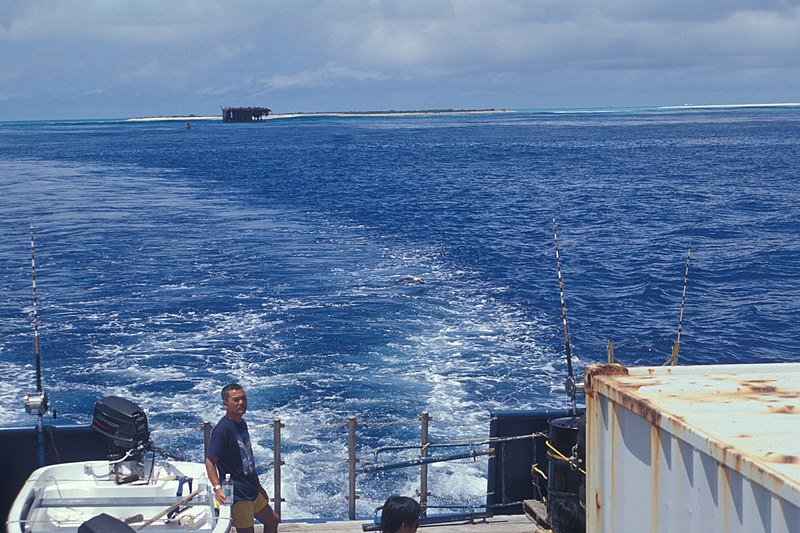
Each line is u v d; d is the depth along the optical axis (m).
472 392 12.52
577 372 13.72
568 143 104.12
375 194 44.66
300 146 104.75
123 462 6.04
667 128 154.12
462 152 87.44
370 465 7.02
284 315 17.30
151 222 33.03
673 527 3.43
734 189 46.25
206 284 20.73
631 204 39.31
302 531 6.69
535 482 6.85
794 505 2.62
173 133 168.62
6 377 13.36
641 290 20.72
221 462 5.78
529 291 20.22
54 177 58.38
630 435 3.84
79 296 19.61
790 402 3.64
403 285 20.52
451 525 6.80
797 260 24.73
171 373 13.45
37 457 6.64
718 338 16.84
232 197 43.41
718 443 3.06
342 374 13.34
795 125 162.38
